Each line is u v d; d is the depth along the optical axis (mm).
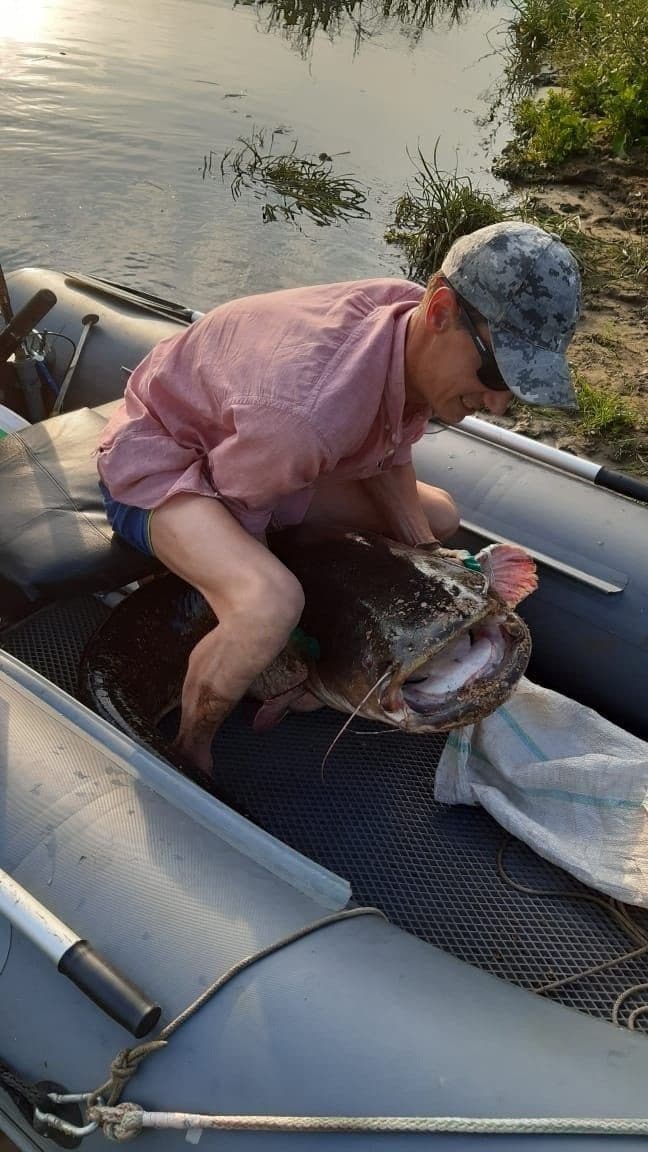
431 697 1974
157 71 8297
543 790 2275
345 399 1872
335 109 8211
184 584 2430
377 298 2047
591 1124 1264
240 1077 1378
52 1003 1532
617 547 2715
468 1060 1356
